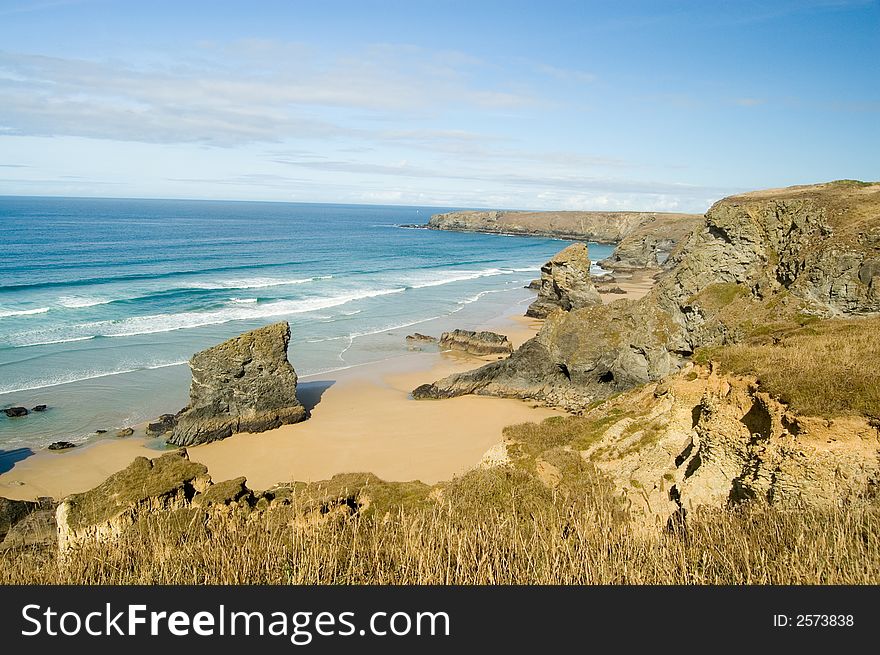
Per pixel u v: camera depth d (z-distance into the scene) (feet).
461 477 52.19
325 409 128.47
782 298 111.96
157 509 45.62
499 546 32.96
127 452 103.71
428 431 114.93
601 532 33.12
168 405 124.77
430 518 39.73
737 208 126.31
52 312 192.65
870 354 45.83
